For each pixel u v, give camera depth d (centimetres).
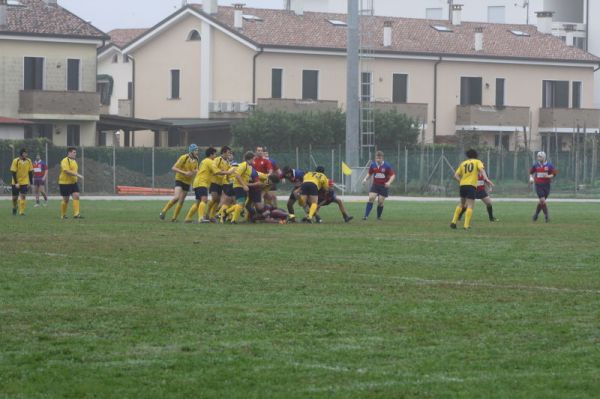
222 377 1780
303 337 2105
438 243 4100
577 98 13588
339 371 1822
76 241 4066
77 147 9594
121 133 13112
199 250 3728
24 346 2014
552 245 4050
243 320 2283
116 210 6475
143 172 9981
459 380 1759
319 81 12075
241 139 10750
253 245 3934
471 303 2523
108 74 14738
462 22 13512
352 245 3975
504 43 13300
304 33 12162
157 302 2516
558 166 10844
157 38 12638
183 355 1942
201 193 5188
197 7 12194
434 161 10138
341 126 11012
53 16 11056
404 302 2534
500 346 2027
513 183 10212
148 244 3947
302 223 5225
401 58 12450
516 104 13175
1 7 10644
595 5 15075
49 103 10606
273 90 11881
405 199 8688
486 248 3903
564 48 13600
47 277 2953
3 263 3294
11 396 1658
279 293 2669
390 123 11162
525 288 2784
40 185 7194
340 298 2594
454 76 12825
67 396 1661
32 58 10781
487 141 13012
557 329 2192
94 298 2569
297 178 5334
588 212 6700
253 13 12331
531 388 1708
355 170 9200
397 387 1711
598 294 2675
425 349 1998
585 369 1842
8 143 9138
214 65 12106
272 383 1741
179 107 12425
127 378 1773
